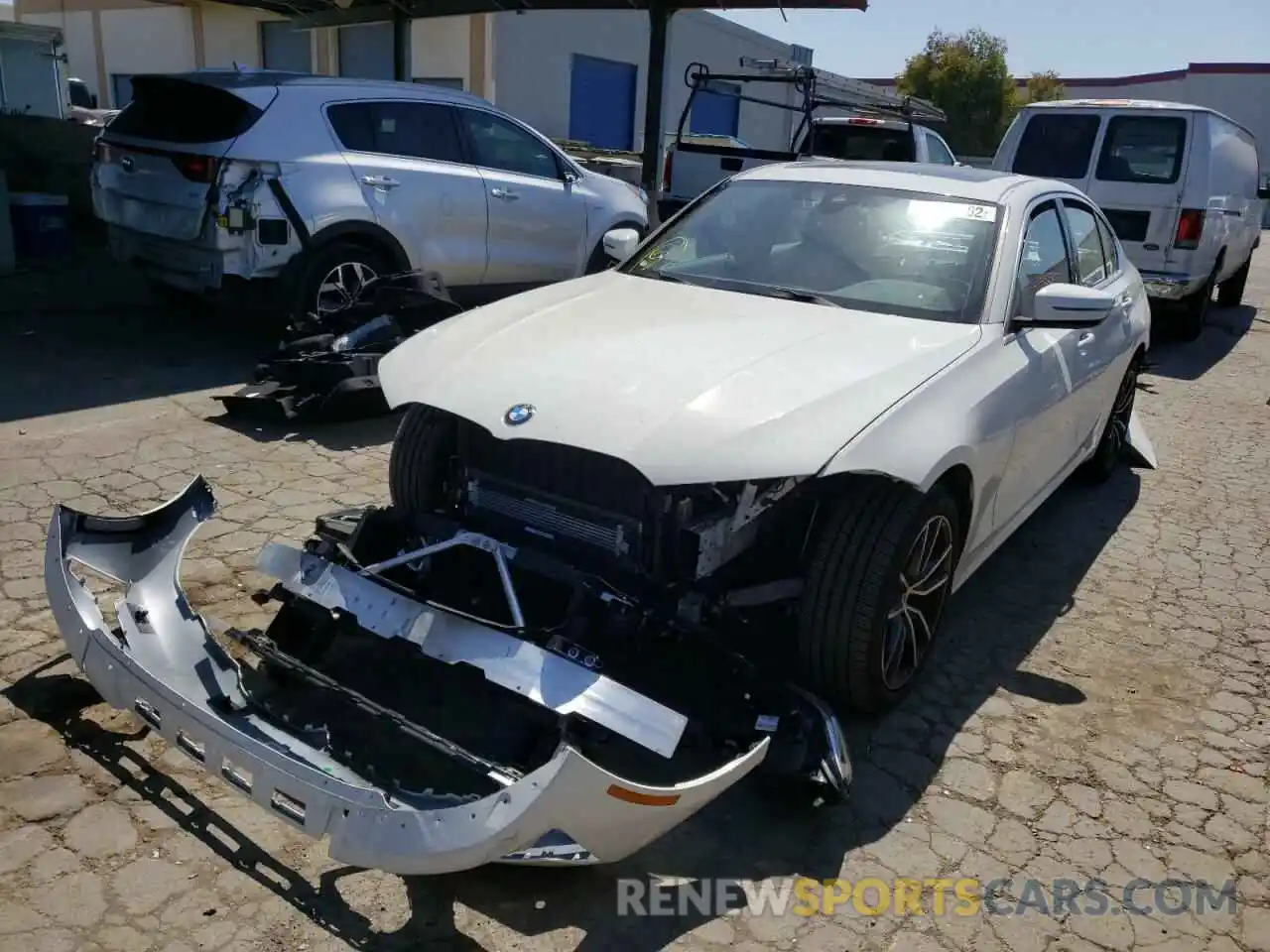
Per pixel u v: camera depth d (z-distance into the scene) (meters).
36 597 3.95
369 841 2.39
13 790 2.93
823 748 2.97
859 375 3.26
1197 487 6.38
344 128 7.23
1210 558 5.26
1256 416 8.18
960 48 36.50
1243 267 13.67
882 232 4.26
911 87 37.50
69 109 17.55
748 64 12.83
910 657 3.58
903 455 3.03
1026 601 4.65
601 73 21.45
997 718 3.68
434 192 7.59
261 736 2.74
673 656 3.22
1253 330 12.28
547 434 2.96
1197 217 9.77
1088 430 5.27
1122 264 6.03
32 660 3.55
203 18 21.73
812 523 3.39
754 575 3.42
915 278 4.04
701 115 24.64
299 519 4.77
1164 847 3.08
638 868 2.85
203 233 6.82
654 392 3.07
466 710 3.35
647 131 10.84
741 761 2.73
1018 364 3.88
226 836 2.84
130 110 7.50
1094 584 4.87
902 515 3.18
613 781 2.36
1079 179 10.27
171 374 7.02
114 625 3.25
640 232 9.42
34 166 11.40
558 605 3.22
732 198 4.72
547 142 8.58
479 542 3.16
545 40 19.72
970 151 36.88
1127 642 4.32
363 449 5.79
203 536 4.53
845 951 2.61
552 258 8.58
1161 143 9.88
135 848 2.76
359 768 2.77
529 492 3.33
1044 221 4.61
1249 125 41.59
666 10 10.48
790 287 4.12
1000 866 2.96
